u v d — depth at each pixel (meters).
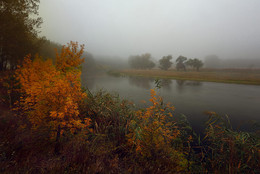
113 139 2.80
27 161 1.69
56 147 2.17
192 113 7.92
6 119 2.71
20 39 10.41
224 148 3.04
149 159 2.41
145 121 3.34
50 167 1.66
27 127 2.66
